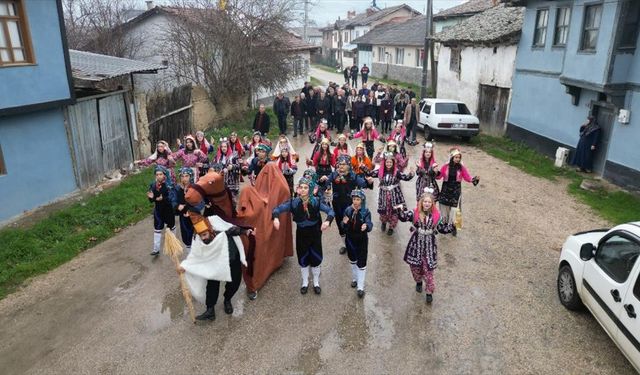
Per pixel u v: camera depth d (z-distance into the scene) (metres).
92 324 6.26
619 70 11.73
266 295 6.90
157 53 23.44
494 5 25.69
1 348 5.81
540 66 15.95
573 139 14.26
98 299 6.88
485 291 6.97
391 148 8.84
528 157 15.48
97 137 12.27
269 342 5.82
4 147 9.52
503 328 6.07
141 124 14.31
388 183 8.74
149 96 15.12
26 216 9.92
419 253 6.52
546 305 6.59
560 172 13.59
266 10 21.16
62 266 7.95
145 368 5.39
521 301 6.70
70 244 8.62
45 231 8.98
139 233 9.31
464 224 9.58
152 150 15.20
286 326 6.14
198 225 5.74
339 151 9.48
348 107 20.17
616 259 5.54
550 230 9.28
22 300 6.89
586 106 13.52
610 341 5.79
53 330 6.15
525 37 16.95
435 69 26.27
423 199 6.37
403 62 39.19
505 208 10.55
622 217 9.93
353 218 6.53
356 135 12.64
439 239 8.84
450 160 8.66
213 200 5.89
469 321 6.23
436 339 5.86
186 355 5.59
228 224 6.04
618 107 12.06
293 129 21.06
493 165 14.66
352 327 6.11
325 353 5.61
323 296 6.86
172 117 16.66
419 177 9.30
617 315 5.21
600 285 5.63
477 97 21.14
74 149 11.30
